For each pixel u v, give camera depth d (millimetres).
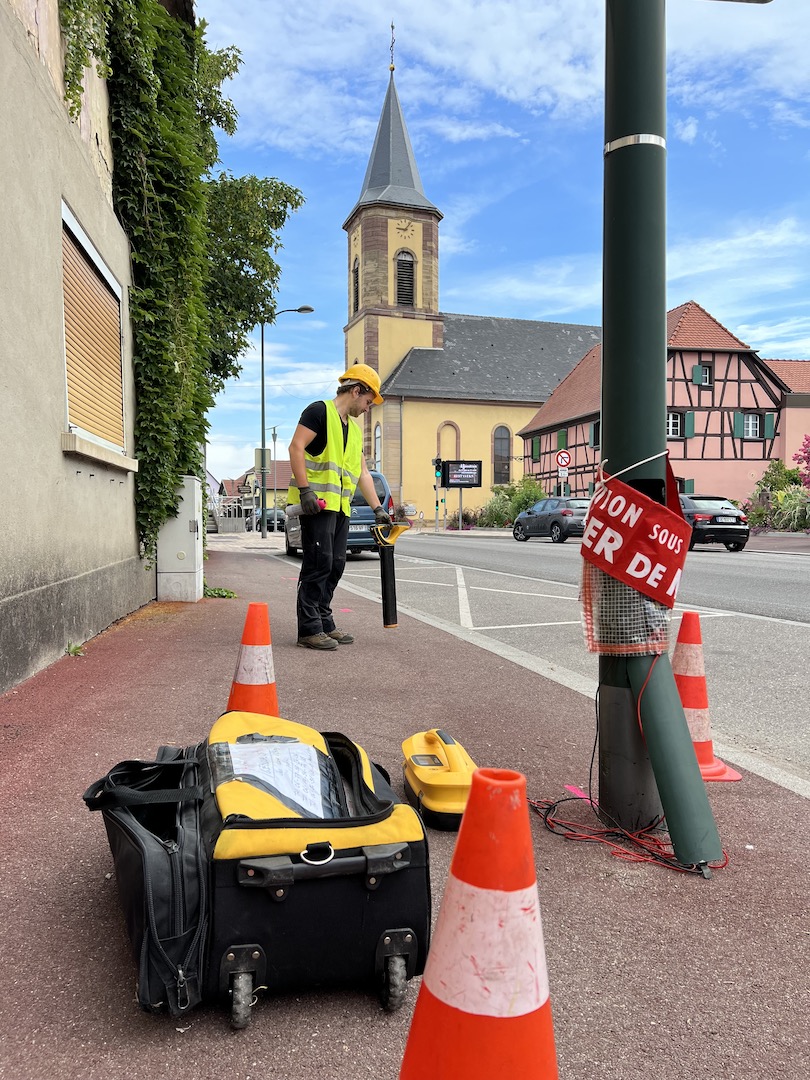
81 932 2184
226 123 16094
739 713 4855
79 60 5934
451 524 50781
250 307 18188
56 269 5422
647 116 2865
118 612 7156
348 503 6297
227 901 1777
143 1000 1735
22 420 4633
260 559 17312
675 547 2926
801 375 40969
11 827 2793
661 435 2992
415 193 56719
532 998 1343
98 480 6445
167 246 8523
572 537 29016
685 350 37188
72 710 4160
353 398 6266
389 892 1868
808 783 3586
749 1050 1822
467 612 8938
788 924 2377
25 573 4715
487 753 3822
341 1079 1682
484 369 57688
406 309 56438
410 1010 1921
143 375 8195
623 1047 1821
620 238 2928
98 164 6879
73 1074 1672
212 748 2314
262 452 30844
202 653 5707
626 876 2670
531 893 1362
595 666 6117
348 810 2275
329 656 5891
